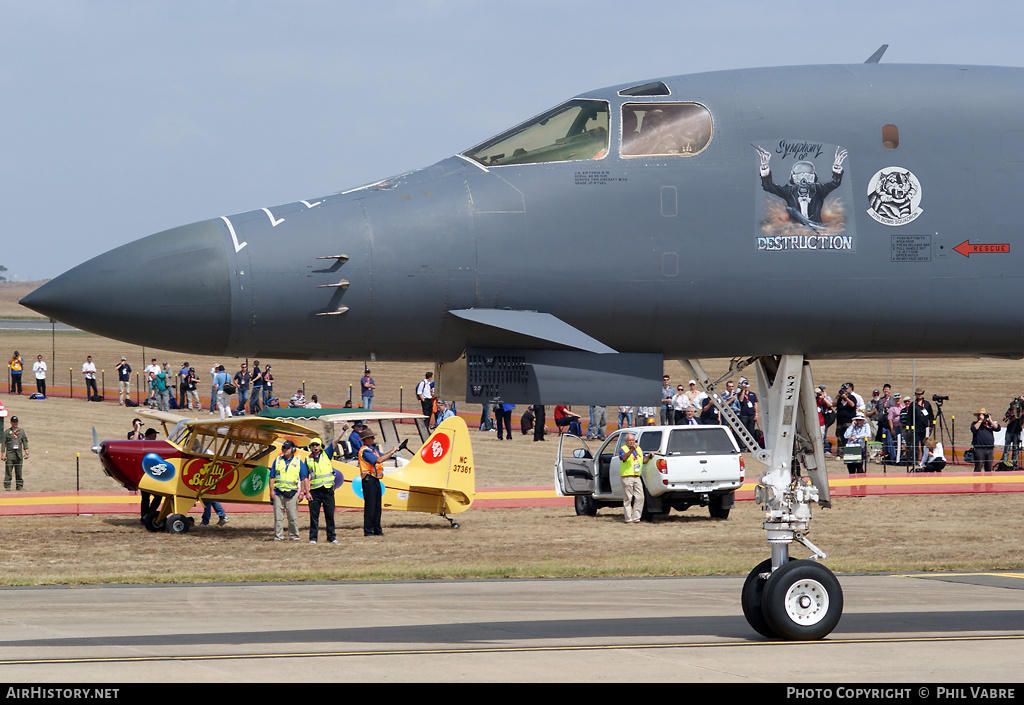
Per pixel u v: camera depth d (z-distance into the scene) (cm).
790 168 2477
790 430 2752
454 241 2395
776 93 2527
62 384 14638
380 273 2362
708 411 8869
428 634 3216
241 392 11025
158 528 6141
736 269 2456
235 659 2798
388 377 15562
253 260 2336
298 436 5966
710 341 2539
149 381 11831
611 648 2956
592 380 2509
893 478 7644
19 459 7531
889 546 5628
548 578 4694
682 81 2553
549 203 2434
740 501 7488
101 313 2314
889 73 2594
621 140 2481
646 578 4694
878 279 2492
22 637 3153
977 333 2564
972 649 2914
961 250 2505
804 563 3005
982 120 2544
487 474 8350
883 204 2489
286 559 5219
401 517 6781
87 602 3916
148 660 2783
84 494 6825
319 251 2353
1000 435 8506
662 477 6369
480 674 2609
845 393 8969
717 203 2456
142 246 2373
